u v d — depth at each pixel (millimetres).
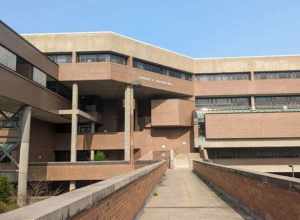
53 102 40438
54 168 38656
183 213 10867
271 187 8055
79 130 53156
